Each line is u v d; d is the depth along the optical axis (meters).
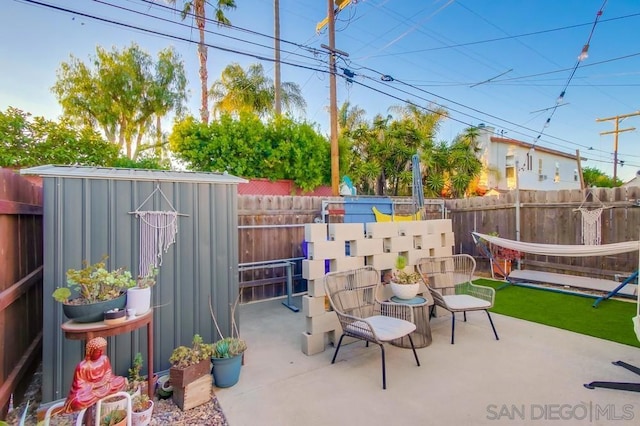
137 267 2.73
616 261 5.36
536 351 3.20
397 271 3.81
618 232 5.32
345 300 3.22
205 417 2.25
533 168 16.31
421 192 6.23
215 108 11.90
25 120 6.39
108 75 11.88
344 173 8.61
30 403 2.54
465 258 4.25
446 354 3.17
